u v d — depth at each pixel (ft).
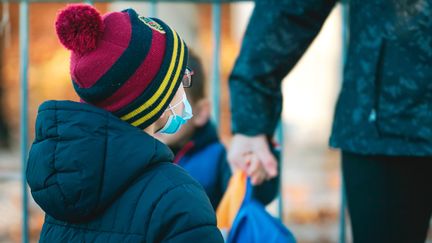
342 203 13.87
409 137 8.11
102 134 6.64
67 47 6.85
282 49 9.27
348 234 17.28
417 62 8.07
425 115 8.07
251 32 9.37
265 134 9.53
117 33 6.81
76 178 6.56
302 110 33.60
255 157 9.52
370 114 8.30
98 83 6.79
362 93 8.37
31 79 31.65
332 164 30.96
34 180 6.83
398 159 8.30
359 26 8.46
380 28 8.22
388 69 8.18
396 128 8.15
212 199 11.18
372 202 8.55
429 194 8.43
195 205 6.64
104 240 6.68
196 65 11.28
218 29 14.10
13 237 19.60
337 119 8.79
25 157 13.93
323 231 21.42
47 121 6.80
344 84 8.75
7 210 20.39
